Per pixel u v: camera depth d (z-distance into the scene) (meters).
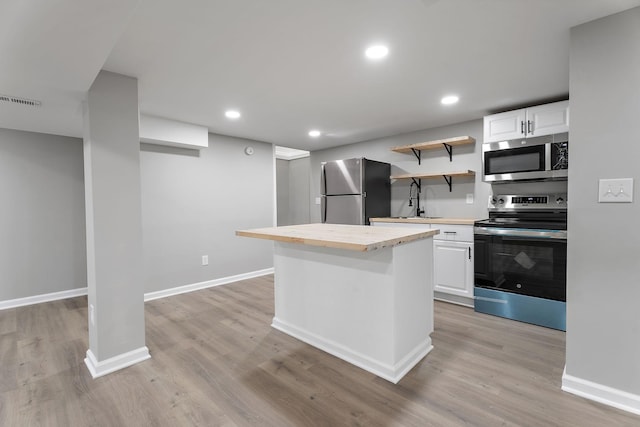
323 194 4.43
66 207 3.64
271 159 4.90
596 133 1.66
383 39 1.84
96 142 2.04
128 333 2.16
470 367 2.05
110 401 1.75
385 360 1.95
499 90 2.69
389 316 1.91
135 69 2.14
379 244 1.66
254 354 2.28
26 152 3.39
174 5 1.48
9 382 1.94
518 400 1.71
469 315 3.00
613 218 1.63
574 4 1.52
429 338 2.29
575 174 1.72
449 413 1.62
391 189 4.48
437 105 3.09
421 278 2.16
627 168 1.58
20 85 1.91
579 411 1.61
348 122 3.70
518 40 1.87
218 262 4.27
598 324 1.69
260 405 1.71
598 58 1.64
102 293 2.05
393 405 1.69
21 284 3.38
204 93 2.68
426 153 4.10
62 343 2.47
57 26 1.30
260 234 2.17
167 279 3.79
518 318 2.83
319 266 2.33
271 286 4.19
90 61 1.62
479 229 3.06
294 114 3.35
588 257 1.71
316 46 1.92
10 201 3.31
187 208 3.96
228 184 4.37
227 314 3.12
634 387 1.60
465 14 1.60
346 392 1.81
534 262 2.74
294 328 2.57
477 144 3.66
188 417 1.62
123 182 2.15
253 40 1.83
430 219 3.46
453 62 2.16
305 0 1.47
